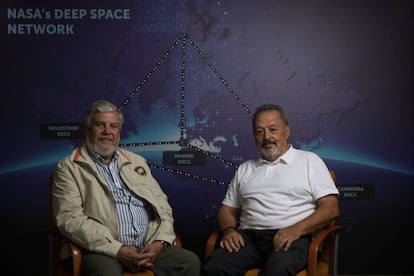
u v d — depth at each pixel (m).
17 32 3.93
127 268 2.91
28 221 3.97
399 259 4.07
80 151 3.10
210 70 4.00
